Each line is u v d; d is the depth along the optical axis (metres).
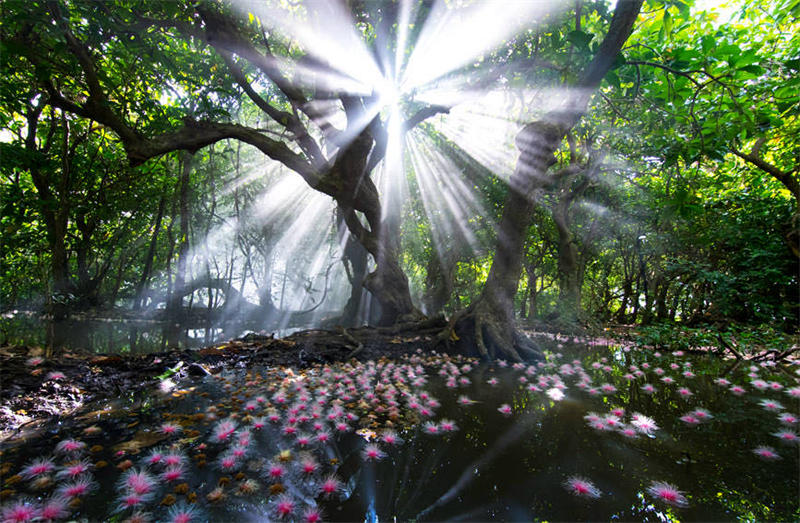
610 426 2.49
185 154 11.09
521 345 5.53
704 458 2.00
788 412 2.83
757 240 7.76
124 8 4.63
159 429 2.29
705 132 3.15
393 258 7.26
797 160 6.74
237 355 4.65
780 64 2.75
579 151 9.16
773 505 1.54
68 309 9.93
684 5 2.71
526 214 5.60
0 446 2.01
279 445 2.10
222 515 1.44
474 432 2.38
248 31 6.04
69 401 2.76
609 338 8.64
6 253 9.09
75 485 1.60
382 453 2.04
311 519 1.42
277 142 6.07
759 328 6.21
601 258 13.59
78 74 4.69
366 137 5.95
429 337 5.91
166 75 6.54
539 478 1.78
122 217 12.39
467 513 1.50
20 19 3.17
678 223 8.94
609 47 3.12
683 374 4.34
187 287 13.66
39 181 8.84
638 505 1.55
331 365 4.48
